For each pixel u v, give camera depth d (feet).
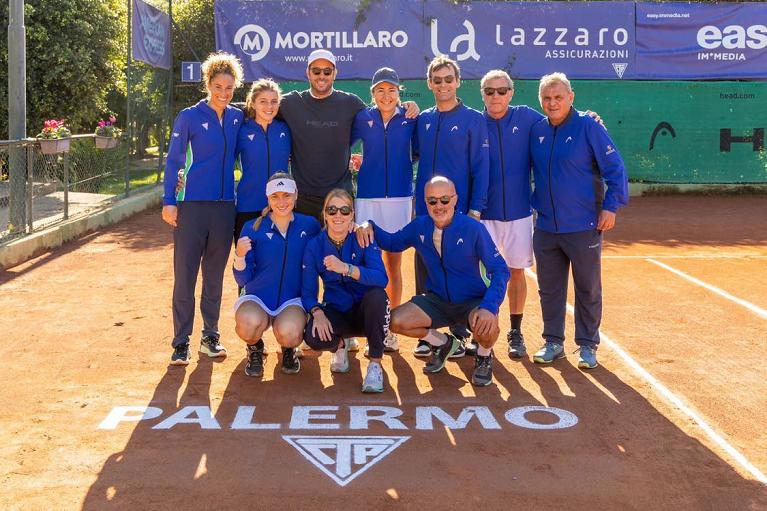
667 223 46.96
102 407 16.48
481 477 13.33
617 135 59.88
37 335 21.93
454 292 18.30
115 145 48.60
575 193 18.88
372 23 57.41
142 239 39.29
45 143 36.96
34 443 14.60
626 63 58.65
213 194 18.90
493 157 20.01
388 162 19.92
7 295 26.86
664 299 26.81
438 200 17.48
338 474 13.42
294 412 16.31
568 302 26.21
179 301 19.27
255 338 18.01
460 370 19.29
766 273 31.55
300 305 18.20
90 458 13.97
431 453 14.30
